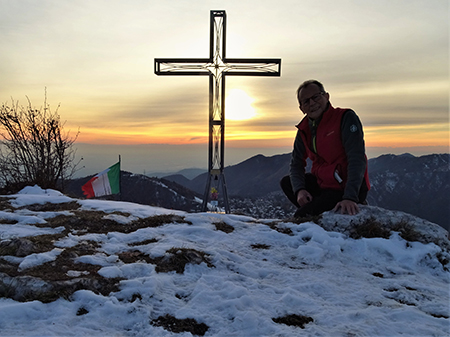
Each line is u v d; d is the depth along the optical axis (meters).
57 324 1.63
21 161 8.57
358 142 3.55
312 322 1.83
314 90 3.62
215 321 1.80
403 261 2.94
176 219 3.91
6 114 8.48
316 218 3.69
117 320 1.76
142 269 2.41
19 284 1.95
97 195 9.91
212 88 11.86
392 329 1.72
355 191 3.53
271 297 2.12
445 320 1.83
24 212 4.22
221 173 11.98
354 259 2.97
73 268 2.35
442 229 3.43
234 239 3.36
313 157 4.02
